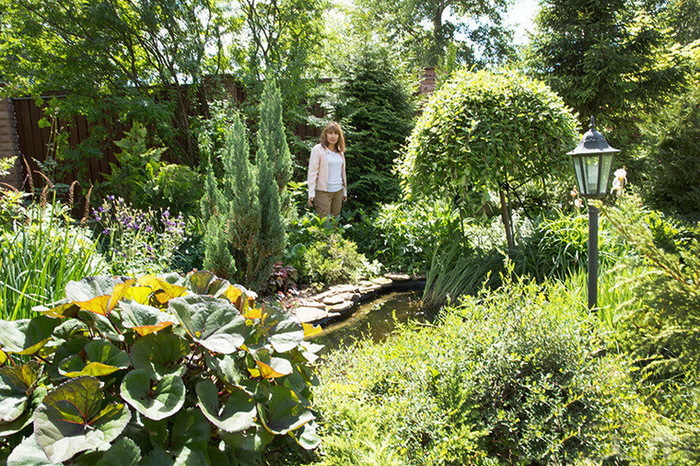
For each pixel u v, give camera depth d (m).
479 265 4.75
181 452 1.31
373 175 7.90
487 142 4.46
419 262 5.97
